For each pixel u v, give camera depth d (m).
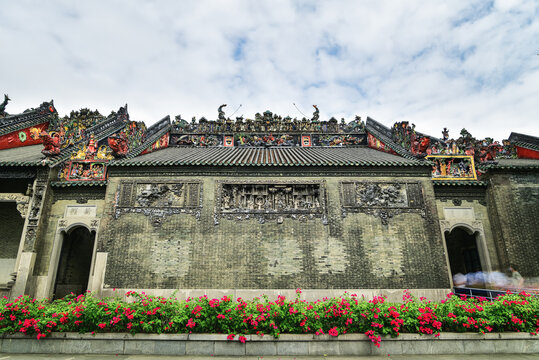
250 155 21.86
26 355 9.50
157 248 16.56
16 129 24.05
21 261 16.91
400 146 22.39
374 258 16.55
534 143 24.88
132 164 17.73
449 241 22.55
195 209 17.27
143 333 9.80
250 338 9.60
